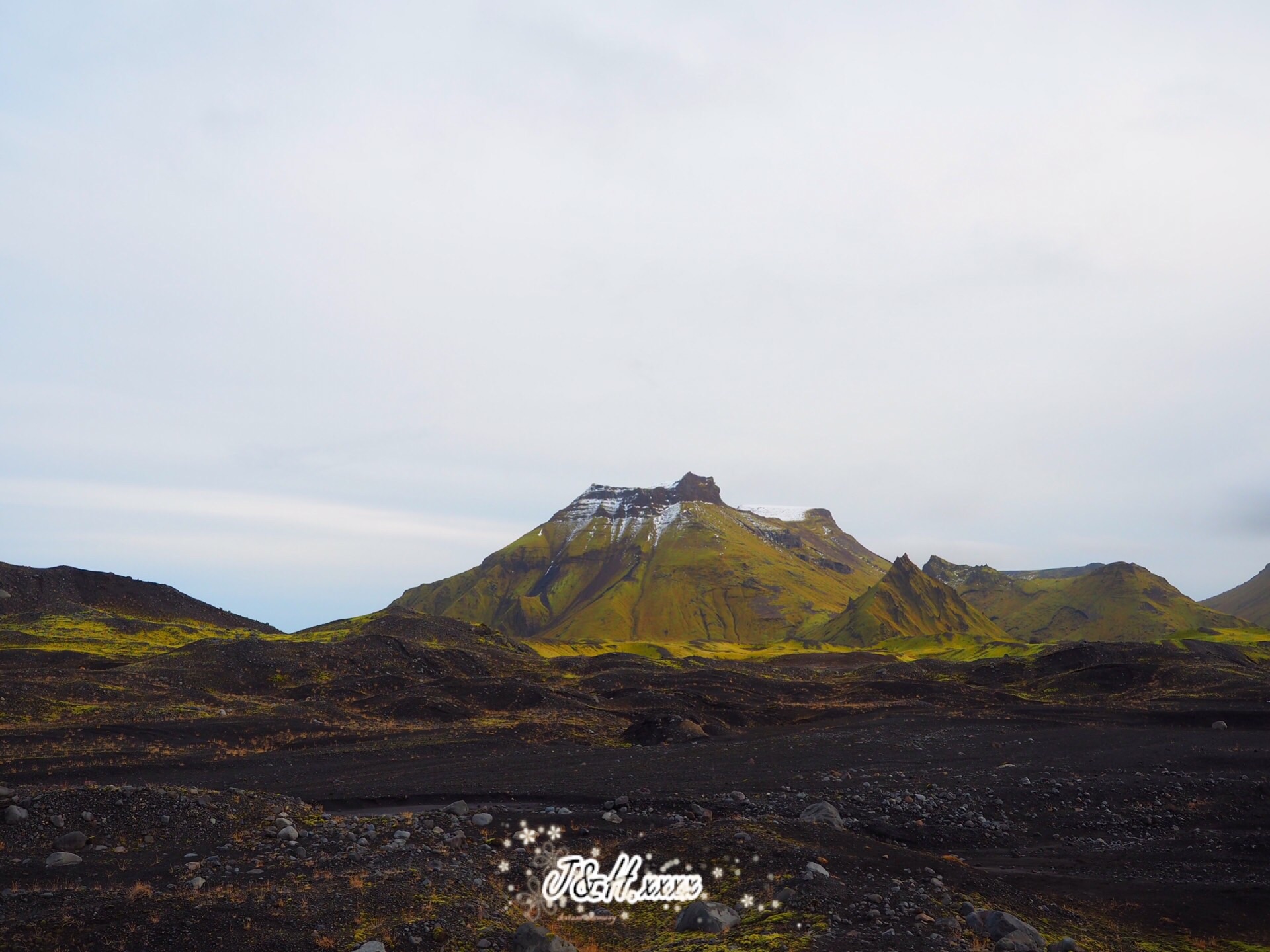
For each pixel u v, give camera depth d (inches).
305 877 984.3
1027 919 967.0
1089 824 1540.4
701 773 1953.7
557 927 940.6
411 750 2359.7
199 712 2770.7
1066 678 4451.3
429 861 1065.5
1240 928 1020.5
